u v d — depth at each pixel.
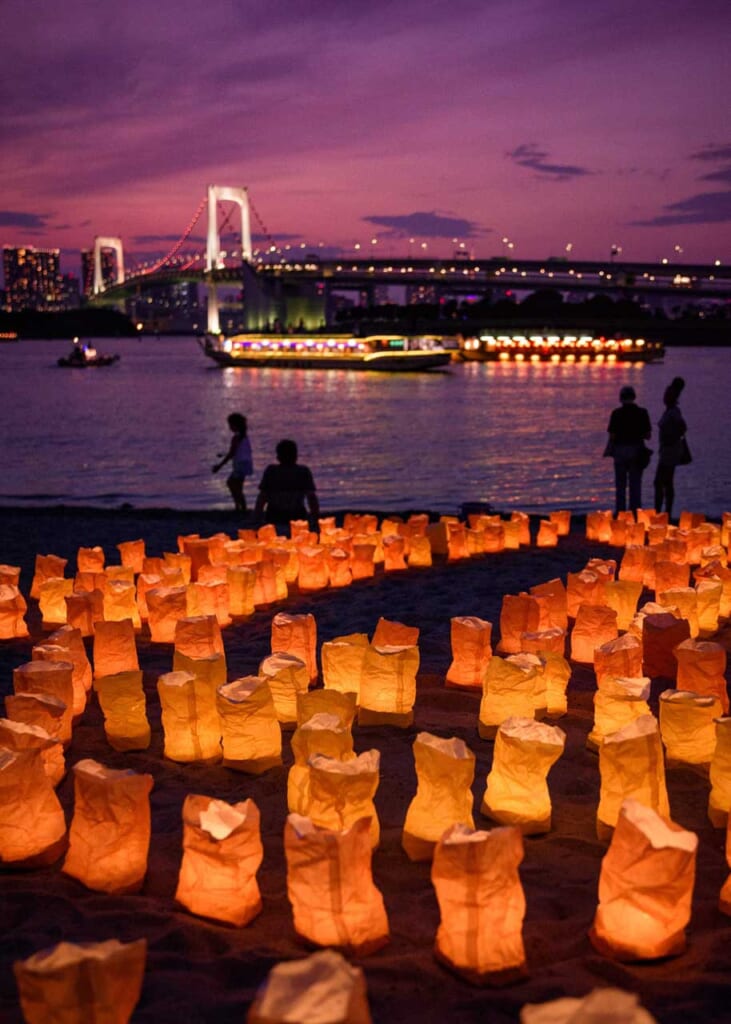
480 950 2.33
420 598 6.82
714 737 3.69
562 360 120.94
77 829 2.87
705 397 50.50
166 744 3.87
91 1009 1.85
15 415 42.03
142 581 6.00
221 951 2.50
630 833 2.43
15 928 2.62
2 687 4.87
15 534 10.37
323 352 107.75
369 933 2.48
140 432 34.09
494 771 3.27
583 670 5.05
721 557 6.66
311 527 10.21
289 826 2.51
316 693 3.66
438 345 125.25
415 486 20.28
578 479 20.94
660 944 2.42
